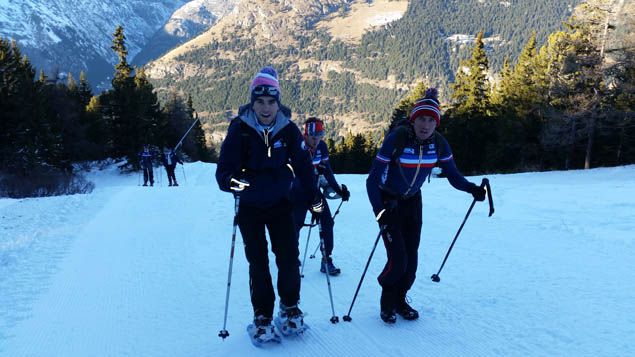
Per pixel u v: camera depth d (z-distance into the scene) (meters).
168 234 7.86
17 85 32.47
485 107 36.28
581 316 3.69
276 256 3.45
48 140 32.41
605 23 23.86
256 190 3.23
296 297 3.46
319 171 5.04
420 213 3.67
